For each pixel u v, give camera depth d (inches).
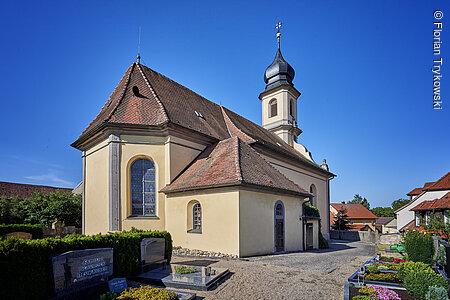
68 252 268.4
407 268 347.6
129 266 349.7
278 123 1289.4
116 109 665.6
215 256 512.1
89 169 719.1
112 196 613.9
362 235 1401.3
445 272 432.1
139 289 279.9
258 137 965.8
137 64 820.0
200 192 569.3
